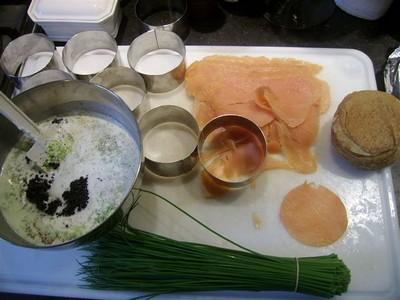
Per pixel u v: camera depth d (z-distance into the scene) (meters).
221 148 0.41
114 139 0.39
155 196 0.40
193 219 0.38
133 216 0.39
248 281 0.34
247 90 0.43
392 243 0.37
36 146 0.39
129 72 0.44
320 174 0.40
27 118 0.36
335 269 0.34
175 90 0.46
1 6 0.53
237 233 0.38
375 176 0.39
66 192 0.37
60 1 0.48
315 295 0.35
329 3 0.51
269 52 0.47
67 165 0.38
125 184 0.36
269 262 0.34
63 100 0.40
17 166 0.38
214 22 0.51
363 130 0.37
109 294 0.37
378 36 0.49
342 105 0.39
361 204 0.38
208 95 0.43
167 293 0.36
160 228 0.39
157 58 0.47
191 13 0.51
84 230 0.35
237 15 0.51
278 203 0.39
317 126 0.41
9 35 0.51
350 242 0.37
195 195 0.40
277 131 0.41
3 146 0.38
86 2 0.48
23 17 0.52
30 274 0.38
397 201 0.40
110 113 0.40
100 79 0.44
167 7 0.52
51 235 0.35
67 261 0.38
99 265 0.35
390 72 0.44
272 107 0.41
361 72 0.45
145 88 0.44
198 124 0.43
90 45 0.48
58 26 0.49
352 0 0.48
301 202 0.39
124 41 0.51
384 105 0.38
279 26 0.50
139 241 0.35
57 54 0.49
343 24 0.50
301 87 0.42
